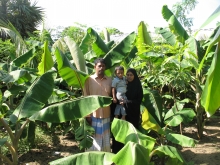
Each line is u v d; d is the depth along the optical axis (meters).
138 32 7.61
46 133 7.33
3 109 5.01
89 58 7.51
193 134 7.43
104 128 4.96
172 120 5.36
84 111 3.76
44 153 6.16
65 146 6.66
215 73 1.88
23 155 5.97
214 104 1.98
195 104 6.90
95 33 6.14
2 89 8.45
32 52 7.07
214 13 1.48
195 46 6.64
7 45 10.01
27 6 20.22
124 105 5.01
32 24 20.64
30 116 4.08
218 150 6.04
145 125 4.49
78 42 11.02
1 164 5.13
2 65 6.08
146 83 7.08
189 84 7.01
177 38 7.62
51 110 3.79
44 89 4.40
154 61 6.64
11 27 7.57
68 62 4.54
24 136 5.97
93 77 4.93
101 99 3.80
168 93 7.46
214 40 1.54
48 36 10.62
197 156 5.74
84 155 3.16
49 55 5.75
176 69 5.96
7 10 20.09
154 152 3.83
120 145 5.25
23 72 4.92
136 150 2.70
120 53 5.50
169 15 8.02
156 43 8.44
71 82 4.79
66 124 7.48
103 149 4.95
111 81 5.07
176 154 3.73
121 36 14.27
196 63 5.83
